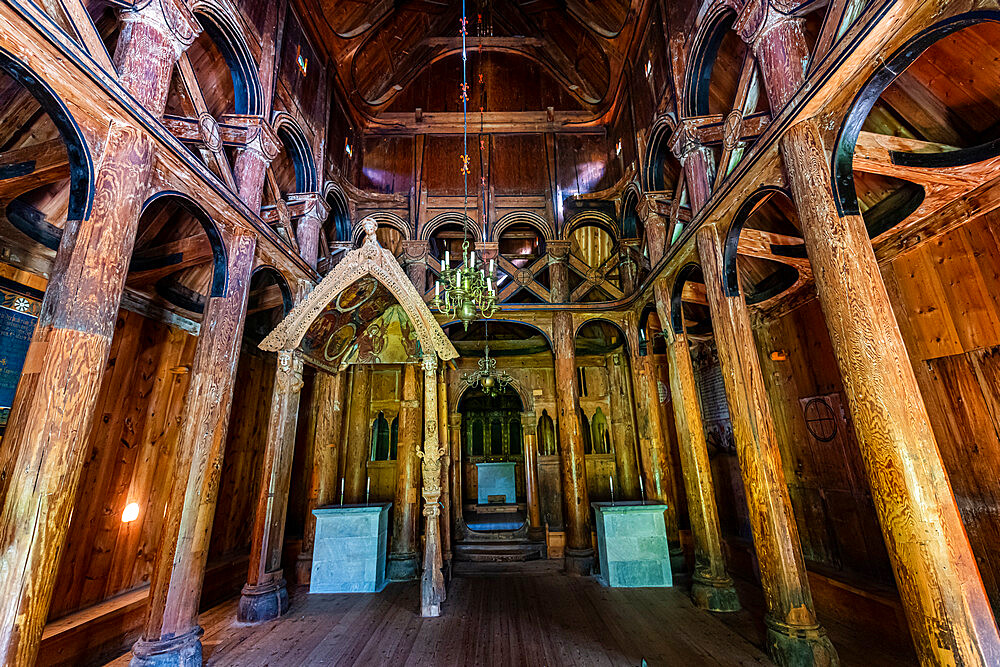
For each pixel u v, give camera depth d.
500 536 9.07
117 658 4.44
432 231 9.05
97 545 4.88
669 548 7.19
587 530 7.39
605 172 9.51
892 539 2.70
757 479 4.16
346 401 8.77
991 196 3.77
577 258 8.91
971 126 3.80
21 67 2.55
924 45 2.65
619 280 8.95
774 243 5.11
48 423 2.65
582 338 10.96
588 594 5.91
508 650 4.13
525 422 10.23
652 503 6.69
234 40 5.04
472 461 14.27
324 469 7.28
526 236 9.82
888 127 4.29
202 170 4.08
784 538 3.94
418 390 7.95
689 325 8.71
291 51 6.54
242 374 7.58
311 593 6.07
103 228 3.00
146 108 3.43
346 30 8.18
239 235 4.82
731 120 4.57
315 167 7.11
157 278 5.43
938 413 4.30
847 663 3.83
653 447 7.54
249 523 7.56
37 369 2.71
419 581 6.73
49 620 4.22
